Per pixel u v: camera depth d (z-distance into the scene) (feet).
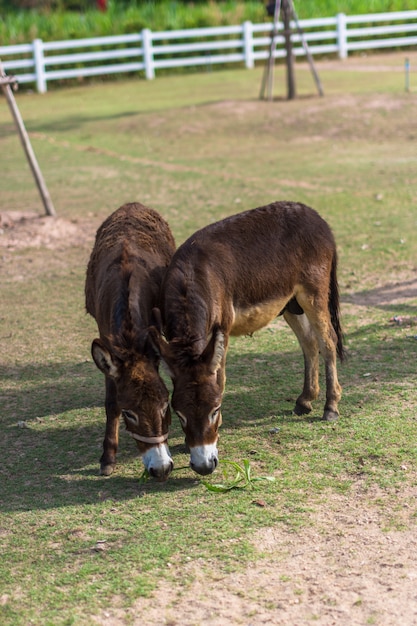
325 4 102.89
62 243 37.88
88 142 63.10
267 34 100.12
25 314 29.09
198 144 60.54
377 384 21.80
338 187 45.34
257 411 20.63
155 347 15.39
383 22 100.78
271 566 14.25
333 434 19.07
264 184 46.91
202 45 92.53
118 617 13.17
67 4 136.98
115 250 18.67
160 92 82.99
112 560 14.67
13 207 44.45
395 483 16.74
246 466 16.93
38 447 19.44
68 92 88.43
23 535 15.67
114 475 17.90
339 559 14.37
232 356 24.53
